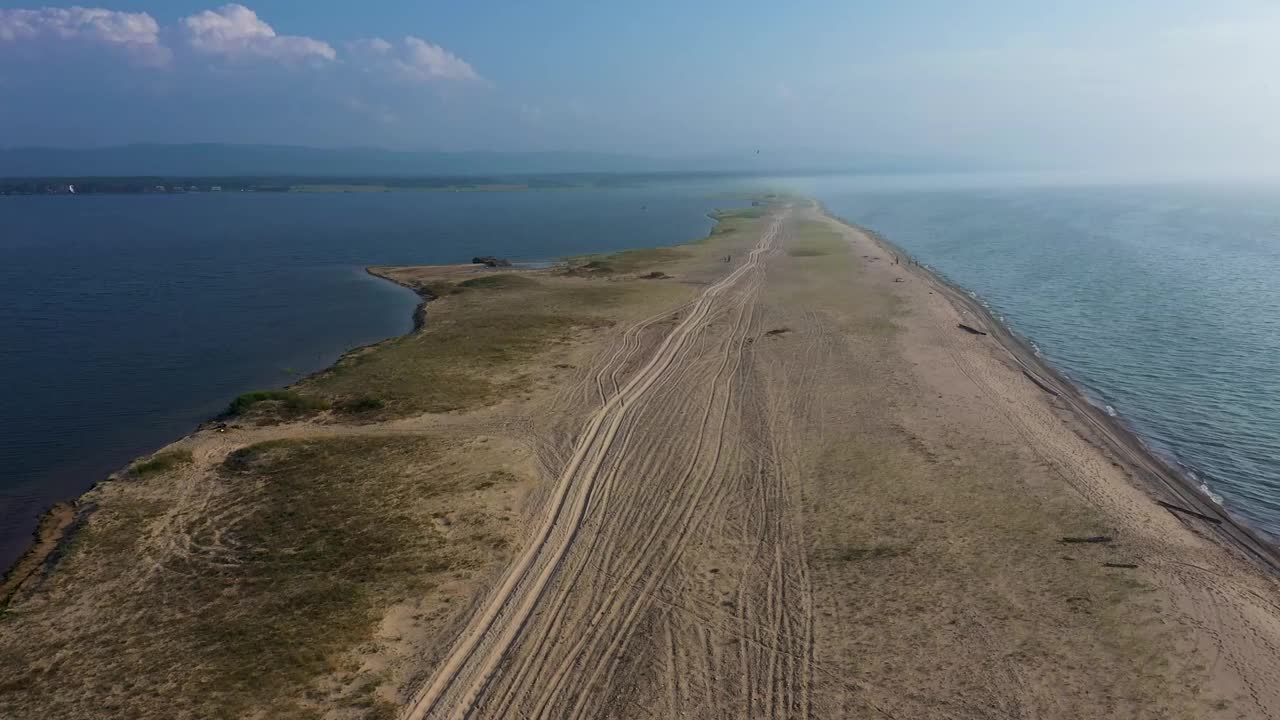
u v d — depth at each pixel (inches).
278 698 554.3
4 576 757.3
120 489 927.0
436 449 1030.4
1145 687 567.2
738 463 981.8
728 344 1562.5
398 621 654.5
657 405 1203.9
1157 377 1393.9
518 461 994.1
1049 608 666.2
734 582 716.7
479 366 1429.6
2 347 1727.4
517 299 2078.0
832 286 2207.2
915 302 1964.8
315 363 1592.0
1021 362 1470.2
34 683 575.5
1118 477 952.3
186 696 555.5
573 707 558.6
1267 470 1003.9
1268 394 1291.8
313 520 831.7
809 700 560.4
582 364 1439.5
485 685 580.4
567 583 716.7
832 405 1190.9
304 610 664.4
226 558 758.5
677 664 603.5
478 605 679.1
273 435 1095.6
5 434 1188.5
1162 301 2089.1
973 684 572.1
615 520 837.8
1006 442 1042.1
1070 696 558.6
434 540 789.2
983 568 730.2
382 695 563.5
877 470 951.6
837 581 713.6
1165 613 659.4
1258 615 664.4
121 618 661.9
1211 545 791.1
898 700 557.3
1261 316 1878.7
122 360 1617.9
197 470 981.2
